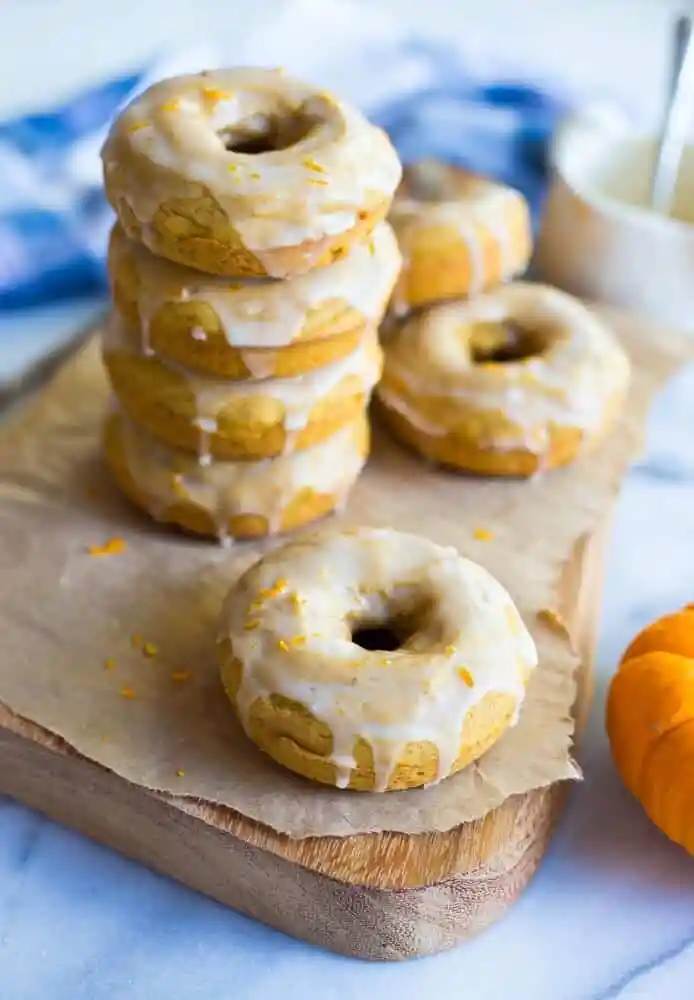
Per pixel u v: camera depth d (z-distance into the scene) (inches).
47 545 23.3
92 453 24.7
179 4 34.7
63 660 21.9
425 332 25.2
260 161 21.2
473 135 29.3
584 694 22.4
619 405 25.0
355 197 21.2
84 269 27.0
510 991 20.4
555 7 37.4
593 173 27.9
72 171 27.7
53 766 21.1
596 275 27.3
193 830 20.5
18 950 20.5
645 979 20.5
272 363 22.0
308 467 23.2
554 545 23.6
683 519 25.3
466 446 24.4
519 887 20.9
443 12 36.3
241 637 21.1
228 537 23.5
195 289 21.6
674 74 27.2
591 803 21.9
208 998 20.3
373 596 21.8
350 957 20.7
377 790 20.6
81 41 32.7
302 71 30.4
